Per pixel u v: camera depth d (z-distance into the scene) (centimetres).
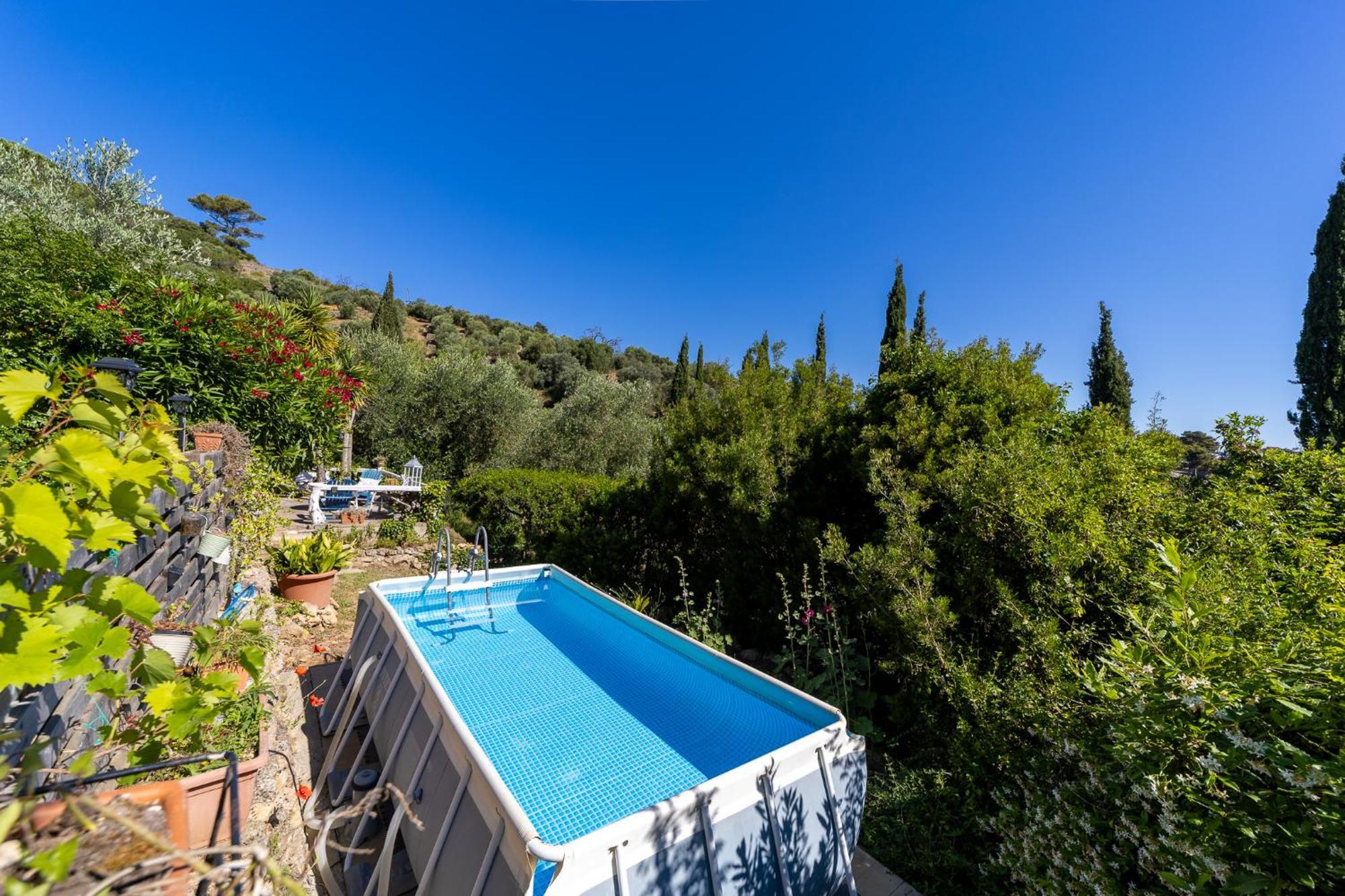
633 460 1509
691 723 311
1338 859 144
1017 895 237
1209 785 167
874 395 520
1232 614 211
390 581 432
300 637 474
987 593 336
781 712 294
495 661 380
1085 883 202
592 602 450
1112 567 301
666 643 372
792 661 461
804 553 480
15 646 96
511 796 183
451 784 221
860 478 474
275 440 706
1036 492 327
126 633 115
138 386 543
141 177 1279
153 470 122
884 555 373
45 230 605
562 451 1486
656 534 672
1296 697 161
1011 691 284
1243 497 320
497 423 1566
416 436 1538
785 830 223
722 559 580
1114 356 1639
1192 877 167
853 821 254
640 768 272
